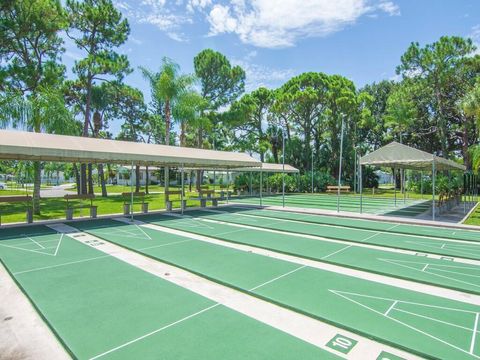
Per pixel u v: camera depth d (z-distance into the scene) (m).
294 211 14.67
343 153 34.72
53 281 5.14
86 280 5.20
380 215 13.12
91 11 20.56
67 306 4.18
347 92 32.03
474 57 27.47
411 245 7.72
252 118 36.44
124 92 25.45
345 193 30.44
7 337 3.45
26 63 17.05
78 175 25.34
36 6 15.78
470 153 27.06
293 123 36.28
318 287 4.88
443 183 23.53
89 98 22.31
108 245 7.81
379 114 39.94
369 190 35.34
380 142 40.19
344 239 8.41
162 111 32.81
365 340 3.36
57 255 6.79
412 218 12.16
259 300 4.43
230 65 31.11
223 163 15.14
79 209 15.46
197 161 13.79
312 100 31.66
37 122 13.73
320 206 17.45
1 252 7.01
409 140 35.50
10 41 16.09
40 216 12.84
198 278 5.38
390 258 6.55
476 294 4.65
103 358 2.98
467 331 3.53
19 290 4.88
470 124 29.47
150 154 12.04
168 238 8.59
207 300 4.41
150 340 3.32
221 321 3.77
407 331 3.50
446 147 30.88
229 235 8.97
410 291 4.76
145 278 5.33
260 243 7.93
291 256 6.80
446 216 12.93
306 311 3.99
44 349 3.21
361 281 5.20
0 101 14.05
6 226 10.45
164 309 4.10
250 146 35.72
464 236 8.84
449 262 6.27
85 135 22.09
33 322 3.82
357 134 38.72
